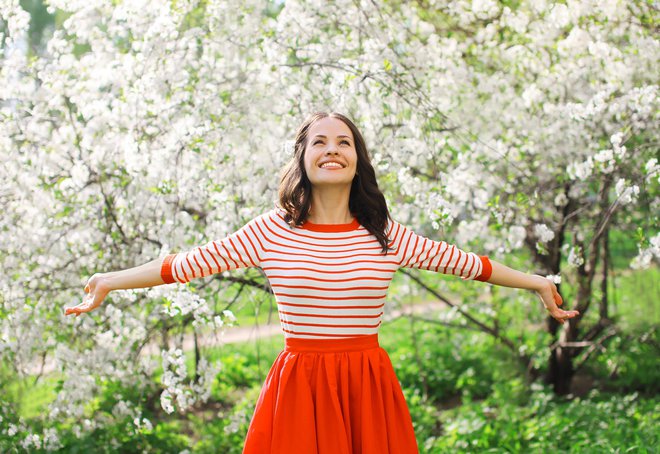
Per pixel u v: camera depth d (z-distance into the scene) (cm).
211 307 388
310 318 233
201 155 370
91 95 382
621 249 571
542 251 367
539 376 551
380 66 360
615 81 378
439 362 593
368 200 246
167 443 430
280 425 231
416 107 361
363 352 237
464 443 411
